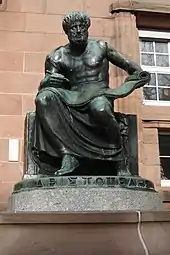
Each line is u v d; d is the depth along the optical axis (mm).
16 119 7297
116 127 4672
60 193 4266
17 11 7770
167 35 8367
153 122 7695
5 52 7559
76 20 4926
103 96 4688
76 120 4703
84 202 4242
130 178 4492
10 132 7234
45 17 7820
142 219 3873
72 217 3824
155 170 7477
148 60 8312
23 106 7375
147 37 8305
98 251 3748
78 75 4988
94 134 4715
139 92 7668
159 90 8195
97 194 4273
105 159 4680
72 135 4684
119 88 4789
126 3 8031
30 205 4273
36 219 3793
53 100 4656
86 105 4664
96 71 4992
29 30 7719
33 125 4918
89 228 3824
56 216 3814
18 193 4453
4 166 7074
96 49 5051
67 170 4555
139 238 3822
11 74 7480
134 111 7492
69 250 3732
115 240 3797
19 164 7113
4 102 7344
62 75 4938
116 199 4289
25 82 7484
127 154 4938
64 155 4625
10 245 3713
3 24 7680
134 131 5039
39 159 4852
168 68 8344
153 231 3869
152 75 8266
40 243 3738
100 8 8047
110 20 8023
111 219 3848
